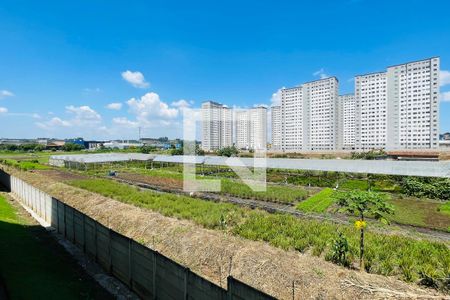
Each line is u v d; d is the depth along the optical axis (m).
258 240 11.68
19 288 8.02
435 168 23.95
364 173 28.70
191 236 11.75
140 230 13.71
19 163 47.31
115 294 8.49
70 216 13.02
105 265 10.11
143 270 8.12
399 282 8.01
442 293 7.55
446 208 17.81
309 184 27.25
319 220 15.41
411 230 14.13
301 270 8.47
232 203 19.58
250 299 5.38
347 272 8.36
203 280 6.23
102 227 10.24
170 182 30.02
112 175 34.94
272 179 30.70
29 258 10.62
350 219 15.41
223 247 10.41
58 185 25.73
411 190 22.39
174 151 53.91
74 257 11.29
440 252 9.98
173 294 7.02
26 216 17.75
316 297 7.33
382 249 10.30
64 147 101.25
